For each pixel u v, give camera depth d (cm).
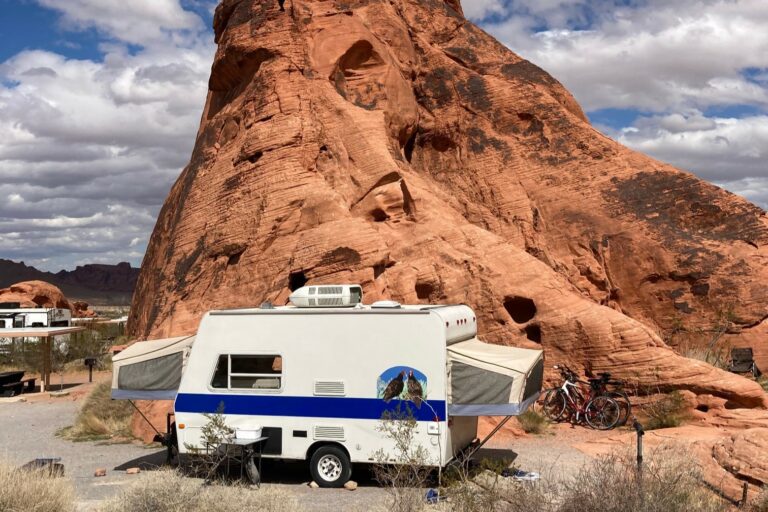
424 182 2258
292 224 1939
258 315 1216
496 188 2377
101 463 1344
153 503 903
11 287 5675
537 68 2652
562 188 2338
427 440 1119
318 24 2272
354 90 2286
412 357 1141
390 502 977
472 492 906
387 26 2514
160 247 2730
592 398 1631
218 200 2106
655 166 2359
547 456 1341
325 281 1805
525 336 1820
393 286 1839
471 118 2512
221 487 999
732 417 1569
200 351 1231
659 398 1650
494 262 1917
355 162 2080
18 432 1720
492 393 1116
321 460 1162
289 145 2058
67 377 2977
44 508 902
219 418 1138
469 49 2692
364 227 1858
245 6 2342
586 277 2198
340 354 1170
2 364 3278
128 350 1312
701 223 2236
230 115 2277
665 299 2134
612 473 849
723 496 976
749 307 2048
